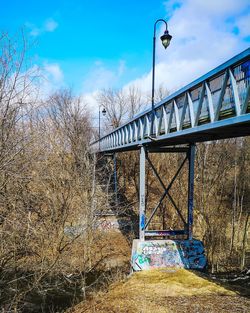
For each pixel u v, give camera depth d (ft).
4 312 24.53
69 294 35.14
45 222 34.22
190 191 41.37
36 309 30.96
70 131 76.95
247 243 57.16
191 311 25.62
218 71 21.31
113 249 52.34
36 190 33.96
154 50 35.65
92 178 51.60
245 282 36.55
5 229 23.82
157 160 83.82
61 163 47.06
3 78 24.22
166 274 36.91
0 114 24.02
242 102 19.77
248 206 65.00
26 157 27.63
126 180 102.58
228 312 25.22
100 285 37.78
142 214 41.55
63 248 36.81
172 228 59.31
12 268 28.37
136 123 46.47
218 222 57.36
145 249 39.60
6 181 23.79
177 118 29.91
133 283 34.37
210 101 23.18
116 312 26.89
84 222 44.27
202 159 61.62
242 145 69.31
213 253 48.16
